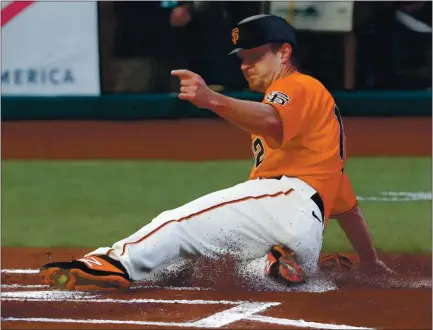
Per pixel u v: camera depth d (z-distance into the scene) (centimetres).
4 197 2753
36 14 4812
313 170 1452
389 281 1520
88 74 4897
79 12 4831
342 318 1228
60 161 3616
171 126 4662
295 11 5009
